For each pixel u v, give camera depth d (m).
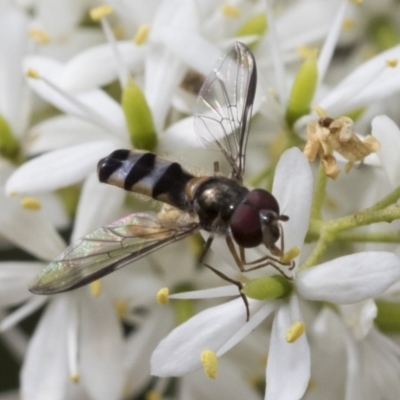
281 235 0.08
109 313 0.09
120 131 0.09
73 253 0.08
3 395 0.10
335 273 0.08
